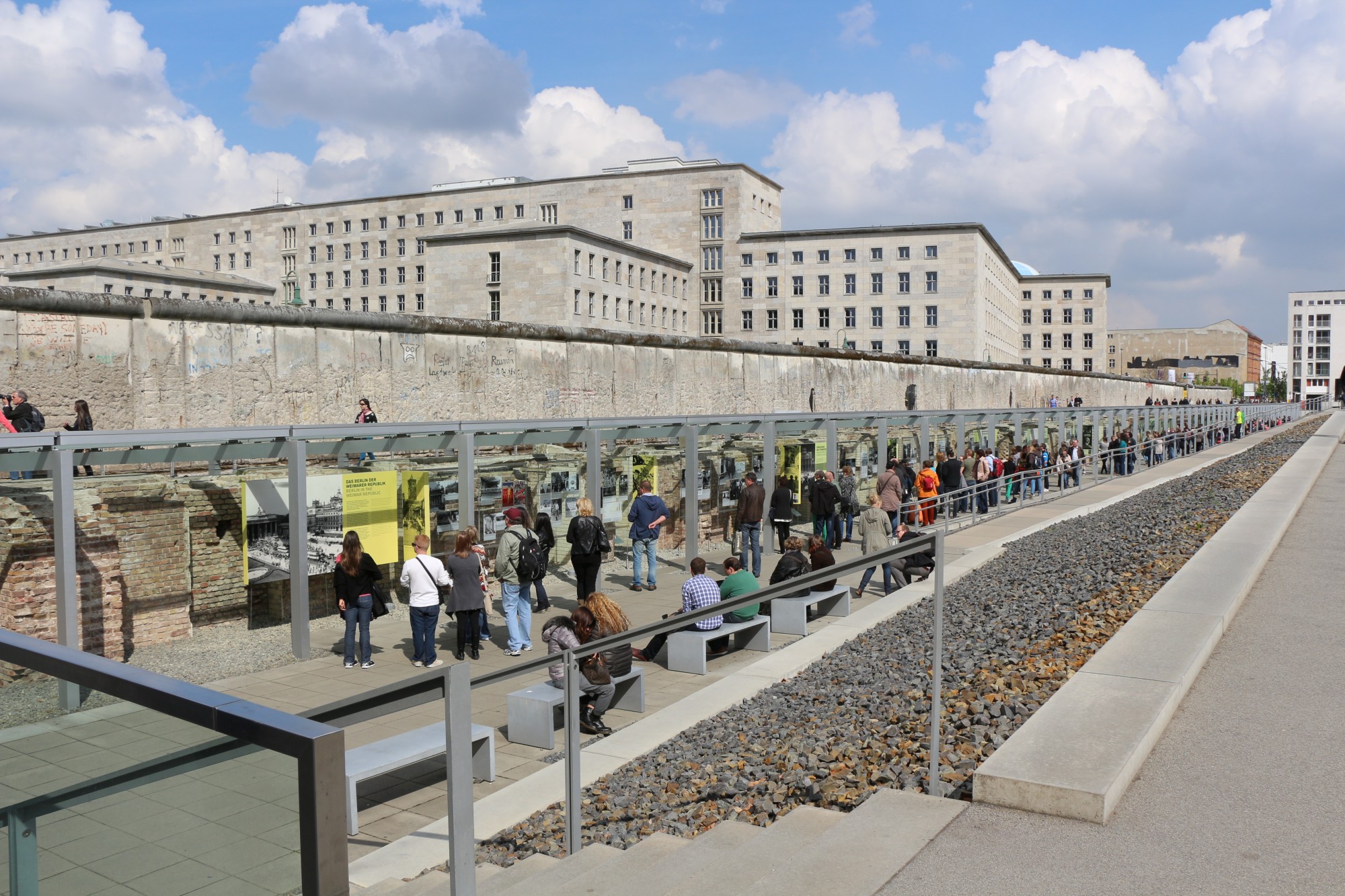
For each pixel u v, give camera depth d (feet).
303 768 6.38
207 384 43.93
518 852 17.98
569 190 312.71
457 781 10.77
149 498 35.70
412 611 34.35
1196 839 12.50
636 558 48.98
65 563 29.25
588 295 253.44
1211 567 31.48
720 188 304.09
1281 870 11.60
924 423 78.38
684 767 22.63
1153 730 15.92
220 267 345.92
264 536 37.14
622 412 66.90
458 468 43.34
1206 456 130.00
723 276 305.53
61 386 38.83
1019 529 63.10
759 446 68.18
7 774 8.09
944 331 293.84
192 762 7.04
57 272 270.87
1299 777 14.65
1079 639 29.17
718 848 14.47
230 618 39.47
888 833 12.70
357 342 50.21
